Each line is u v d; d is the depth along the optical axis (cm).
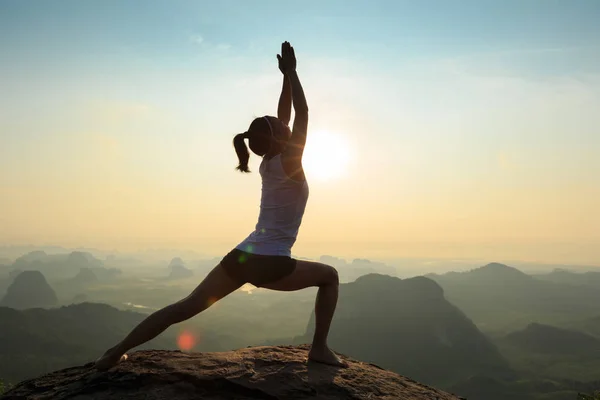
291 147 353
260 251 354
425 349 18638
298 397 349
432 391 415
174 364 383
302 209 364
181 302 364
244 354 423
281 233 358
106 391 352
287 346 479
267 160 359
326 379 379
